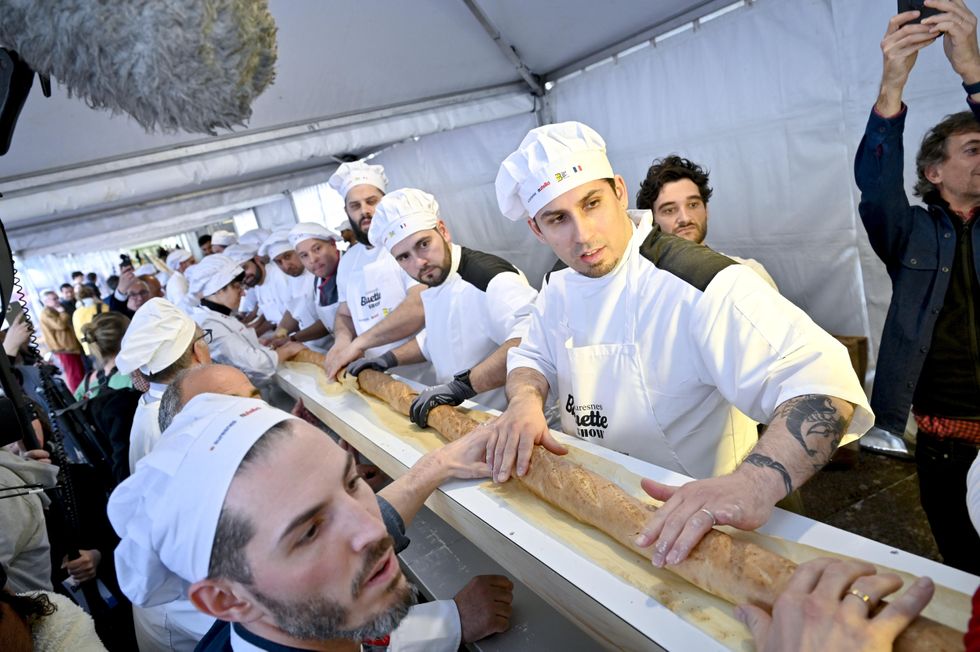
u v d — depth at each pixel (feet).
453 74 10.44
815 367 2.94
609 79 10.51
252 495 1.99
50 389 5.78
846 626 1.76
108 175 9.28
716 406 4.04
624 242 3.96
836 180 7.90
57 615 3.31
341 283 9.53
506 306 5.70
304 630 2.12
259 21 2.10
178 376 4.66
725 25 8.47
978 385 4.74
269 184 18.12
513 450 3.59
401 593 2.27
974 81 4.46
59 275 34.19
